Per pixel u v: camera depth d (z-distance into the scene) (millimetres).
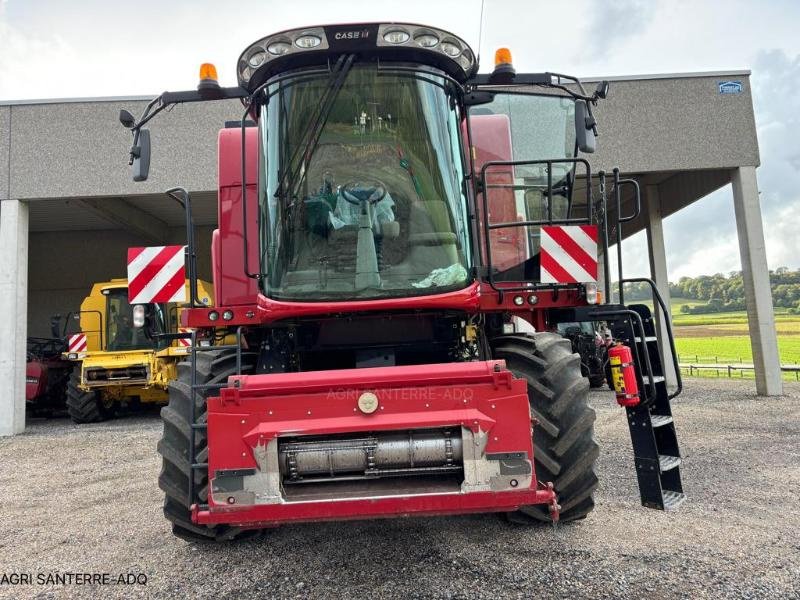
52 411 13797
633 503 4375
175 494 3281
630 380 3441
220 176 4363
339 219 3492
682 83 11188
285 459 2752
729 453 6113
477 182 3742
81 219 16141
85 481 6113
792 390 11797
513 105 4414
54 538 4164
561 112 4387
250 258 4215
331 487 2816
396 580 3096
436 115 3539
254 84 3676
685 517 4035
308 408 2750
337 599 2912
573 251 3566
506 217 4340
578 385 3402
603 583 2979
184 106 10859
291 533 3910
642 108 11133
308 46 3404
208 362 3680
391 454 2756
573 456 3338
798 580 2988
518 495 2697
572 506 3426
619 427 7891
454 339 3590
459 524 3939
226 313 3703
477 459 2711
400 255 3479
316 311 3334
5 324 10242
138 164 3779
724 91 11227
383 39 3412
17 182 10641
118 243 17688
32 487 5930
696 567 3162
